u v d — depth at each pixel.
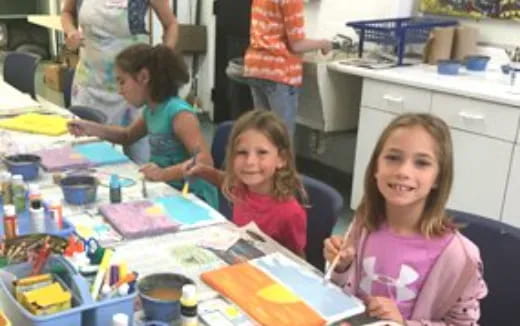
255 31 3.35
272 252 1.37
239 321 1.08
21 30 6.74
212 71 5.15
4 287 1.04
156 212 1.55
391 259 1.32
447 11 3.42
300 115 3.74
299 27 3.21
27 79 3.48
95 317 1.00
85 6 2.80
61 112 2.55
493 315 1.42
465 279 1.26
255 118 1.66
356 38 3.75
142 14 2.83
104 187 1.74
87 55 2.88
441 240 1.28
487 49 3.27
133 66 2.03
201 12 5.17
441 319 1.30
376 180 1.34
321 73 3.42
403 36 3.29
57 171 1.83
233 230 1.49
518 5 3.08
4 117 2.42
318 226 1.72
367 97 3.21
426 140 1.26
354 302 1.16
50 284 1.05
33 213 1.37
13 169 1.72
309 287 1.21
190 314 1.03
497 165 2.71
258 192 1.68
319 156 4.34
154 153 2.17
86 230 1.43
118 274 1.10
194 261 1.31
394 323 1.12
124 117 2.89
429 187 1.27
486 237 1.43
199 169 1.85
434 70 3.20
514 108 2.58
